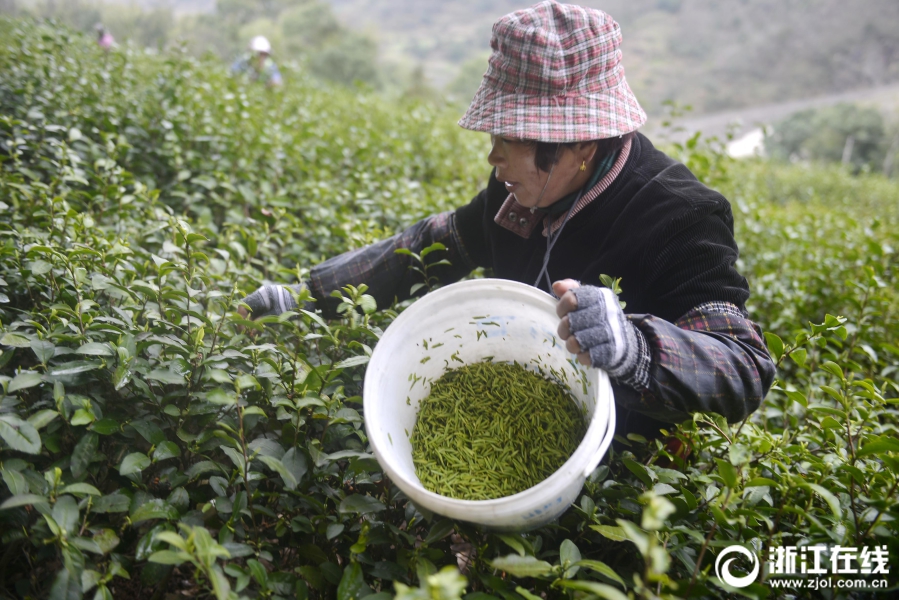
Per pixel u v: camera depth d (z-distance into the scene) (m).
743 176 10.70
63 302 2.00
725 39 108.12
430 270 2.28
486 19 151.88
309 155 4.45
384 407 1.56
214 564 1.29
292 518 1.67
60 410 1.50
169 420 1.74
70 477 1.51
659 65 104.50
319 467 1.68
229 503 1.52
